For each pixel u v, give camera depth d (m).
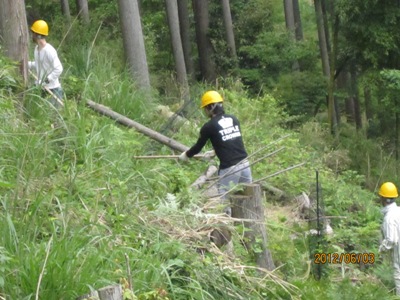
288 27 26.11
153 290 6.15
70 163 8.11
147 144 10.54
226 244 7.45
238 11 26.97
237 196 7.90
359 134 21.25
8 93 9.43
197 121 13.20
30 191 7.12
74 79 11.48
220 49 25.33
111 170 8.29
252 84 24.22
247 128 13.62
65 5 20.50
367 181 16.70
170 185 8.66
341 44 21.64
